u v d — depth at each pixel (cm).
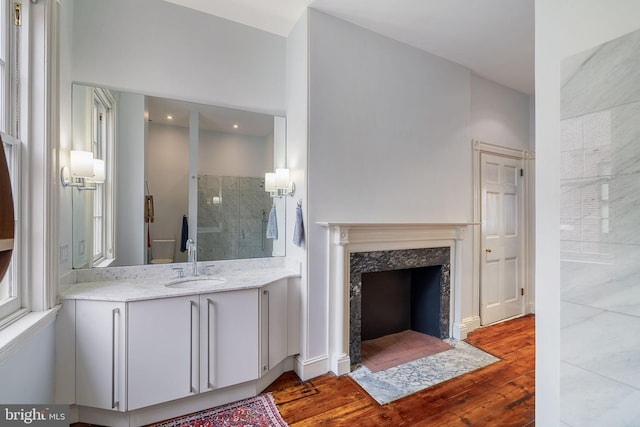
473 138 332
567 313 124
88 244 211
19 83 152
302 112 235
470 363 252
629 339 107
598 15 115
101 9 212
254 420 182
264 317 210
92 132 211
